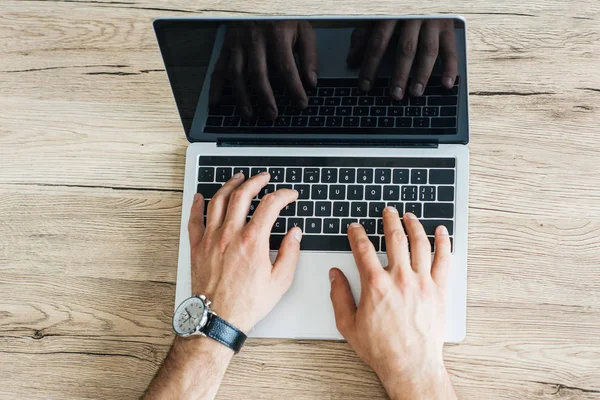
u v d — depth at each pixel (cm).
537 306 80
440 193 81
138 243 87
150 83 91
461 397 79
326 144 84
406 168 82
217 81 79
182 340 79
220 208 83
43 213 89
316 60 77
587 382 78
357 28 74
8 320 86
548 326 79
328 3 89
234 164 85
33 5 93
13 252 88
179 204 88
